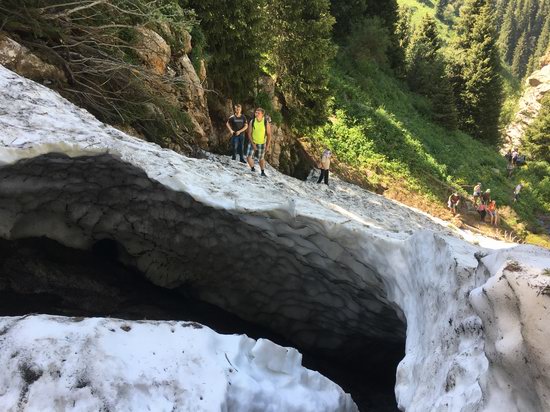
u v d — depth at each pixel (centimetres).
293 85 1577
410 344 465
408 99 2981
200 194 541
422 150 2275
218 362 370
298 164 1617
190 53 1087
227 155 1200
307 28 1510
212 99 1236
